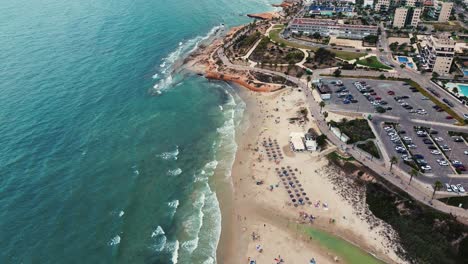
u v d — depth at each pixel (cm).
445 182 10738
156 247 9500
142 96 17362
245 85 18662
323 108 15412
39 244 9462
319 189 11150
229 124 15338
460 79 17738
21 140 13550
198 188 11638
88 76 18862
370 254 9044
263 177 11856
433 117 14388
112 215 10506
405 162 11619
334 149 12669
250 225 10094
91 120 15100
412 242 9119
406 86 17200
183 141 14138
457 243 8869
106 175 12100
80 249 9388
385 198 10369
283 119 15225
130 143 13850
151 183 11850
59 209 10612
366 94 16288
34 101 16150
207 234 9881
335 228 9800
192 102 17175
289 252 9181
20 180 11644
